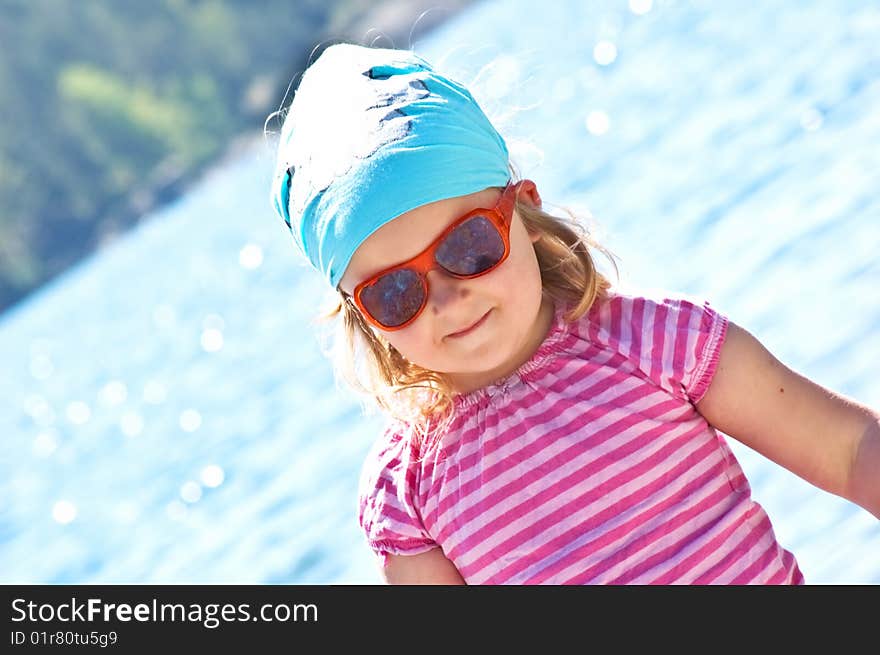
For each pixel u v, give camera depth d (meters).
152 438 12.91
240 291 20.92
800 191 8.40
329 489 7.79
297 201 2.50
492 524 2.49
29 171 77.94
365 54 2.57
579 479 2.46
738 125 11.89
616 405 2.48
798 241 7.23
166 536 8.55
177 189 74.19
